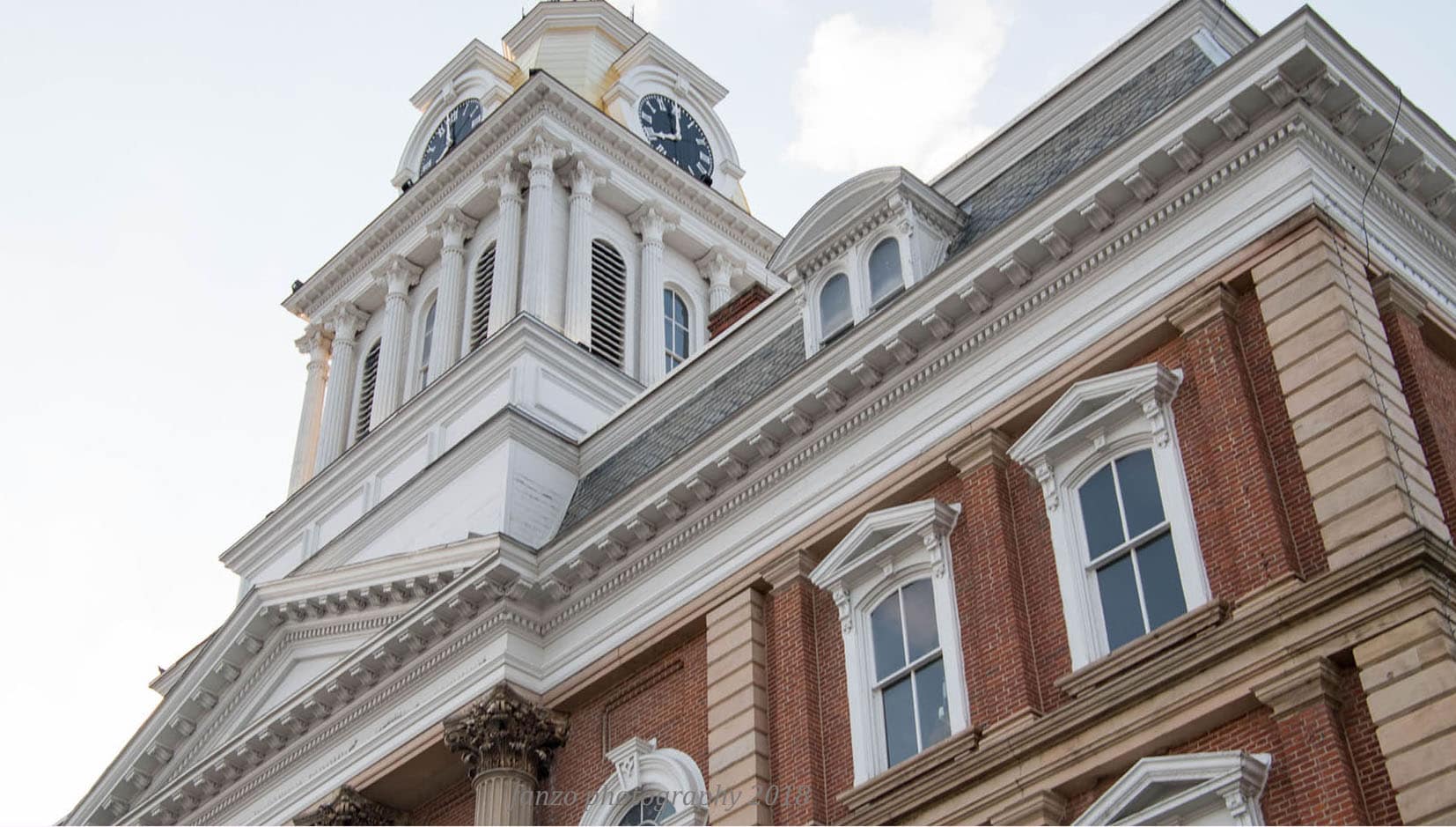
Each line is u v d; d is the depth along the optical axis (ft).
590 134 151.94
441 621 101.35
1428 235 78.54
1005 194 89.10
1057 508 74.69
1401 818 57.52
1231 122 74.33
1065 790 68.13
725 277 157.07
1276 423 68.59
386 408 144.15
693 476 91.97
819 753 80.28
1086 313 77.61
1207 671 64.85
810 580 85.35
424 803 103.14
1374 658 60.23
